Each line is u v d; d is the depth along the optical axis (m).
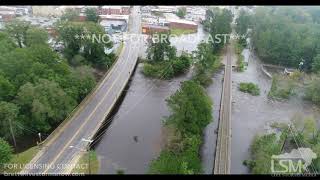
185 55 198.00
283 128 136.38
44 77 128.88
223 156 110.06
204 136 126.50
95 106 137.75
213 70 194.62
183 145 107.81
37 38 170.25
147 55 197.25
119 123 133.38
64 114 124.50
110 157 111.31
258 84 183.25
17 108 110.12
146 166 107.50
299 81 182.50
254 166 108.25
